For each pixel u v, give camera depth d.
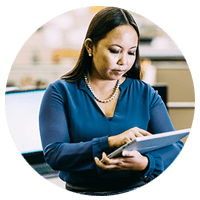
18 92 1.81
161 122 1.60
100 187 1.54
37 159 1.83
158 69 2.60
